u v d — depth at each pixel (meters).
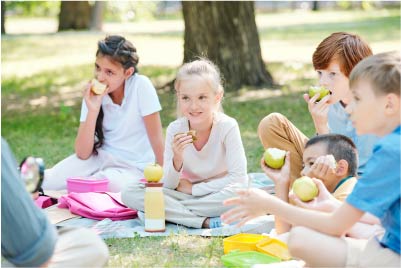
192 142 4.82
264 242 4.07
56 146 8.20
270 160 4.03
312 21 24.33
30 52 17.69
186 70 4.83
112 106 5.70
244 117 9.50
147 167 4.68
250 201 3.46
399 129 3.22
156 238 4.52
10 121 10.01
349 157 3.98
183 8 11.38
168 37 20.78
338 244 3.28
